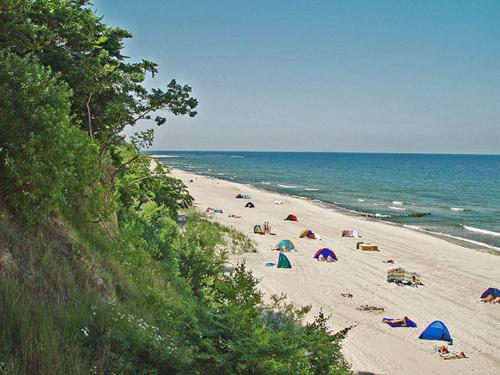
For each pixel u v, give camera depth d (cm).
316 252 3178
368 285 2556
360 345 1730
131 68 1650
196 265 1597
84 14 1360
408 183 11544
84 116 1536
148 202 2503
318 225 4678
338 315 2048
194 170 15475
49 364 486
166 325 806
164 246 1648
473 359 1662
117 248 1109
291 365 627
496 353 1722
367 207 6694
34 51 1164
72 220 1002
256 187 9575
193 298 1305
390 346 1739
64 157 825
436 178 13575
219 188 8288
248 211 5431
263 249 3312
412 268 3009
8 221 739
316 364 743
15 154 752
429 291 2495
